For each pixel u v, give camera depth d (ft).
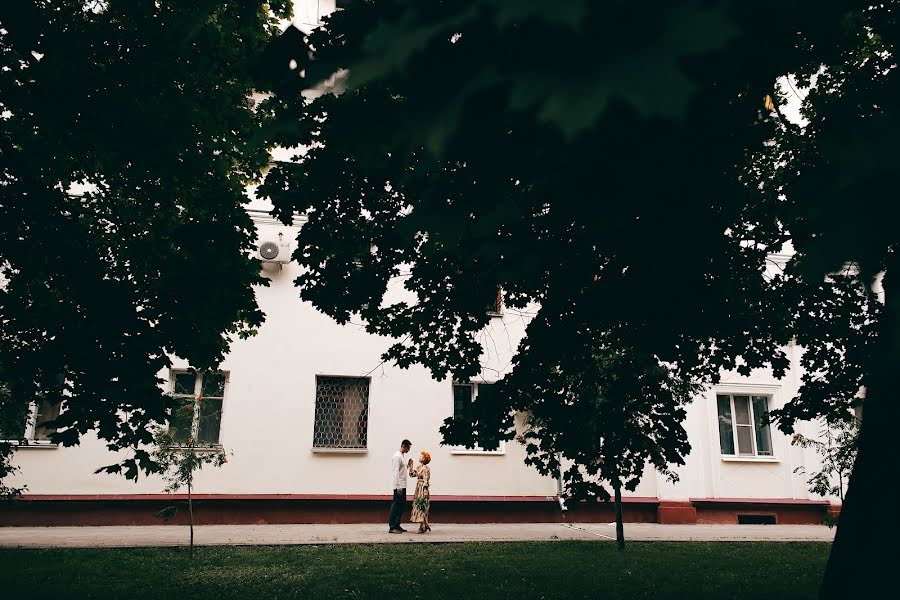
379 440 48.16
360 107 4.31
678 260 9.41
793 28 5.75
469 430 22.09
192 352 20.53
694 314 17.56
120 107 17.13
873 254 2.38
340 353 48.91
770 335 22.90
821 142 2.72
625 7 2.27
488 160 4.59
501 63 2.53
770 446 55.47
